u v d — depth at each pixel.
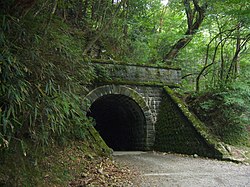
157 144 11.96
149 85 12.21
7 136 3.68
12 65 3.66
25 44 4.29
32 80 4.27
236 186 5.27
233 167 7.48
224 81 12.02
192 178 5.90
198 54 17.42
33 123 4.21
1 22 3.93
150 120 12.17
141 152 11.46
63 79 5.20
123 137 15.66
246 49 14.38
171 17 18.23
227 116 10.60
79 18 12.90
